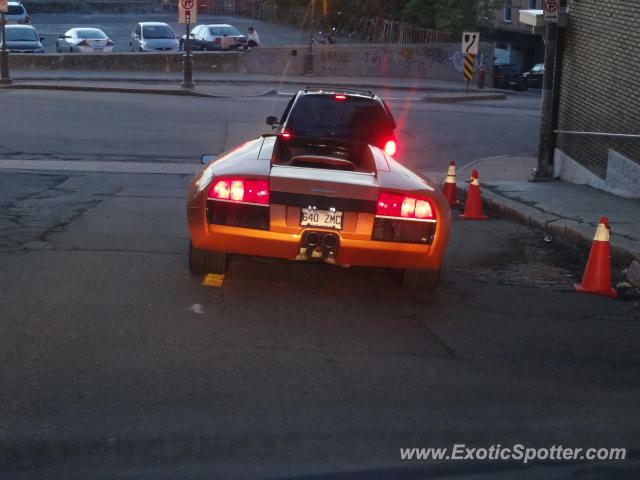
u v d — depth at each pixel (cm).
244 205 643
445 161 1867
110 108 2319
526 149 2070
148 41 3800
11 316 582
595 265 764
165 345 543
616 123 1280
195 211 661
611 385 524
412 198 647
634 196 1233
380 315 643
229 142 1900
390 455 409
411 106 2917
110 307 614
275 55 3759
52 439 407
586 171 1393
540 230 1055
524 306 703
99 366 502
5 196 1080
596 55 1349
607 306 723
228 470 386
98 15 6016
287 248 645
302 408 459
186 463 390
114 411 441
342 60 3891
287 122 1112
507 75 4181
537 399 493
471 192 1149
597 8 1342
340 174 666
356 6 4797
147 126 2045
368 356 549
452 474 392
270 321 607
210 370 505
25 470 377
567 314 688
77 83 2917
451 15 4184
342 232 639
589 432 447
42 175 1306
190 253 692
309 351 550
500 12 5172
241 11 6231
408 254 652
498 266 854
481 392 499
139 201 1094
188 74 2933
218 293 666
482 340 601
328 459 401
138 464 387
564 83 1480
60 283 668
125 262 743
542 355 576
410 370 529
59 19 5606
